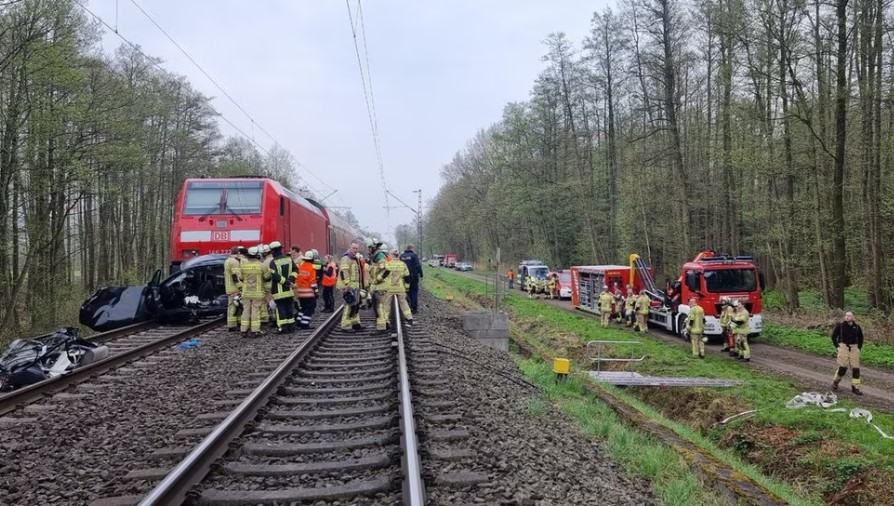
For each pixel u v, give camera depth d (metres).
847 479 9.41
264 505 4.66
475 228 80.25
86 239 30.98
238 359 11.20
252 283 14.17
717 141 35.16
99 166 21.61
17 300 20.33
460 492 5.04
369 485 4.93
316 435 6.47
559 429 8.04
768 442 11.29
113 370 10.34
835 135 25.45
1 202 18.25
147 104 28.06
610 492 5.82
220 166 44.28
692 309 18.89
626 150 41.72
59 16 17.31
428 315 20.34
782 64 24.53
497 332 18.56
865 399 13.48
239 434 6.29
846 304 27.50
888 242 26.97
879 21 22.66
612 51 43.06
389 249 15.20
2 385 9.33
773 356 18.80
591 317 29.73
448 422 7.05
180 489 4.77
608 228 50.09
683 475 7.01
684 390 14.66
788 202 26.72
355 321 15.18
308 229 24.55
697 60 33.94
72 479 5.46
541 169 55.09
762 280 21.45
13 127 17.86
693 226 38.66
